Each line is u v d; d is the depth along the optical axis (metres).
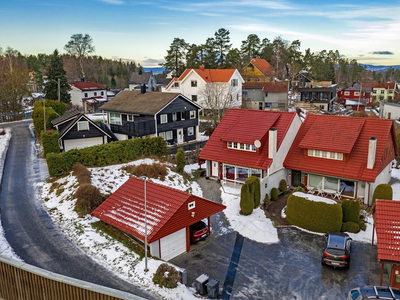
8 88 68.62
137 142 37.09
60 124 42.41
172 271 18.12
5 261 15.12
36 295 14.80
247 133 32.69
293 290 18.08
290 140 32.94
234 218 26.61
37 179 32.19
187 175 35.53
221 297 17.47
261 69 94.94
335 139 30.64
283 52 122.44
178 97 46.56
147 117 44.62
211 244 23.11
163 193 22.67
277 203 30.12
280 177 32.16
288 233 24.75
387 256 16.67
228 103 58.59
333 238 20.98
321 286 18.42
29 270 14.62
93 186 27.33
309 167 30.89
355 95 102.44
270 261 20.97
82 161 33.41
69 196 27.62
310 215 24.92
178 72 104.94
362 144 30.33
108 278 18.14
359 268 20.14
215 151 34.28
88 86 84.81
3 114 67.69
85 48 120.06
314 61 127.44
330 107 81.56
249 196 26.97
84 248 21.02
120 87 141.75
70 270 18.72
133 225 21.00
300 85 113.50
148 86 103.81
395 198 30.58
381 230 17.91
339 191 30.42
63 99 75.25
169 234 20.55
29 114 76.38
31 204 27.05
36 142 46.00
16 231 22.88
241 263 20.72
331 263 19.81
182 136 48.47
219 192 31.58
